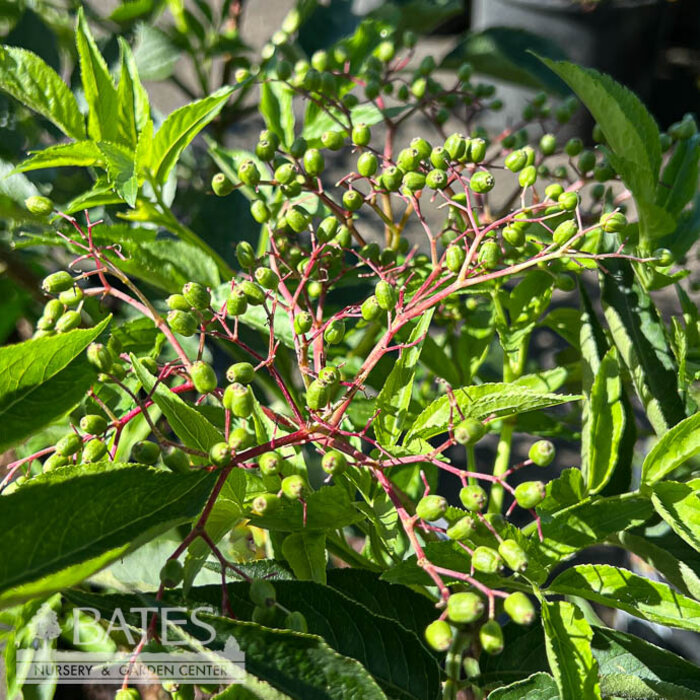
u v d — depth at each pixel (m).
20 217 0.33
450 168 0.28
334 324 0.26
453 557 0.22
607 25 0.96
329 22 0.44
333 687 0.19
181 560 0.27
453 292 0.24
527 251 0.28
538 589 0.21
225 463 0.20
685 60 1.08
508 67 0.43
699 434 0.23
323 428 0.22
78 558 0.18
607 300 0.28
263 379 0.31
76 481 0.18
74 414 0.28
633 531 0.26
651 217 0.28
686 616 0.21
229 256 0.35
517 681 0.22
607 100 0.27
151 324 0.30
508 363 0.30
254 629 0.19
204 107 0.27
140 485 0.19
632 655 0.23
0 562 0.18
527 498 0.21
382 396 0.24
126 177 0.27
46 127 0.38
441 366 0.31
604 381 0.24
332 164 0.78
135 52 0.46
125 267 0.29
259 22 0.95
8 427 0.21
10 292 0.41
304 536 0.24
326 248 0.27
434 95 0.35
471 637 0.23
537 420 0.32
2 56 0.29
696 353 0.29
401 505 0.22
